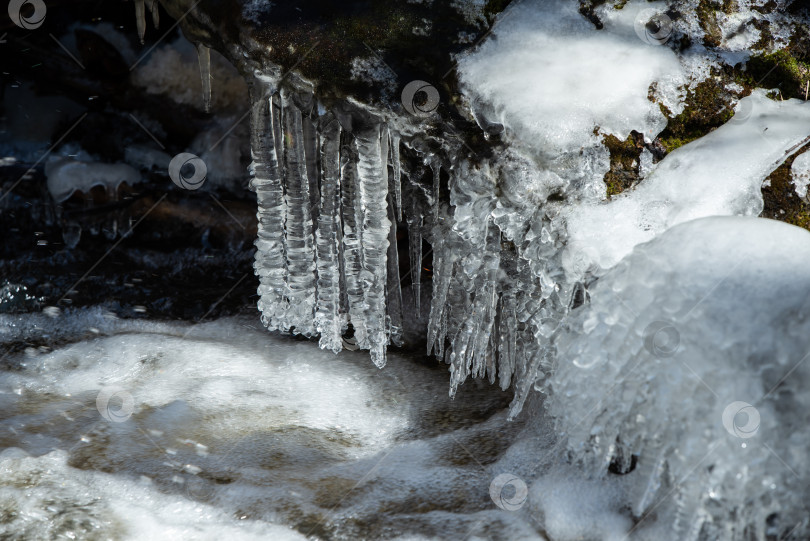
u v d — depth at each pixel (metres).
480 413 2.45
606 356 1.88
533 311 2.19
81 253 3.54
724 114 2.05
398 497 2.03
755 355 1.63
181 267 3.50
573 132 2.04
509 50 2.11
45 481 2.07
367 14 2.18
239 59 2.26
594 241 2.00
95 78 3.88
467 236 2.18
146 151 3.90
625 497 1.87
